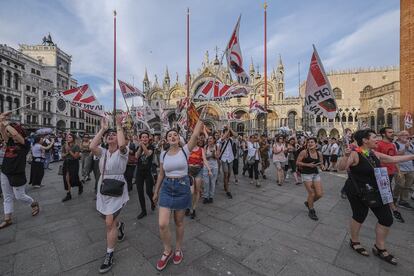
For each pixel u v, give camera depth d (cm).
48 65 4662
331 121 4909
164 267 333
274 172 1216
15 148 492
